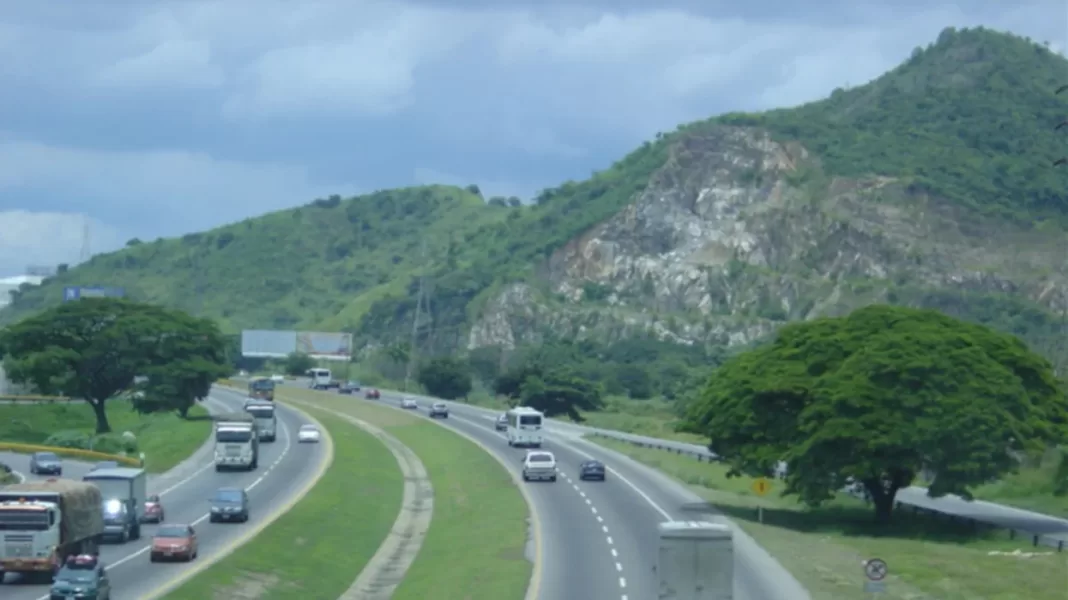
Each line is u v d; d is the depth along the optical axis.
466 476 117.50
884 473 81.44
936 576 59.12
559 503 90.56
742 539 72.12
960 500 99.69
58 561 56.78
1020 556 66.25
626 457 128.25
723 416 85.75
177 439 144.25
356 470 120.19
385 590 68.06
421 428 164.38
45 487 58.41
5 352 161.38
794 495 96.94
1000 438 76.56
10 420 163.50
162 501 94.44
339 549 78.25
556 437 153.00
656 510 86.88
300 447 139.75
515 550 68.81
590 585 56.78
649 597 53.31
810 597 52.47
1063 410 82.94
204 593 56.56
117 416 178.00
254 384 196.25
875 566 46.31
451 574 65.38
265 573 65.44
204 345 168.62
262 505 92.56
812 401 81.38
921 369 78.25
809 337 87.75
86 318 162.00
